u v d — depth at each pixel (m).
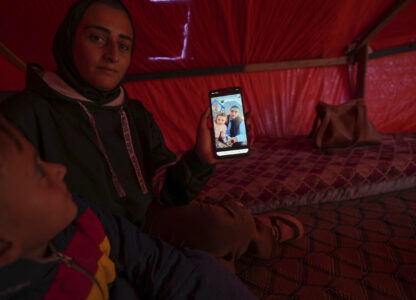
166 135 3.06
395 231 1.41
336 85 3.10
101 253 0.47
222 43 2.54
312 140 2.72
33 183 0.31
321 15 2.30
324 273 1.18
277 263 1.29
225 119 0.94
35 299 0.35
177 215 0.98
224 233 0.97
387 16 2.34
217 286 0.60
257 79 2.97
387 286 1.06
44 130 0.67
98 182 0.74
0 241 0.29
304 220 1.64
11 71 2.38
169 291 0.54
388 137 2.62
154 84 2.86
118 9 0.73
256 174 1.98
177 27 2.26
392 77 3.05
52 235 0.35
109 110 0.77
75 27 0.70
